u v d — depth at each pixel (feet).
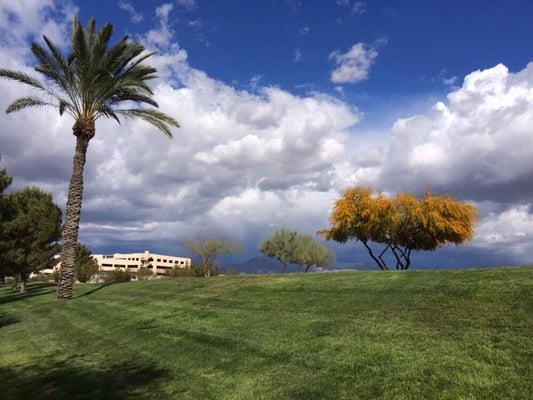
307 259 206.80
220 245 178.09
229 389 24.45
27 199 131.34
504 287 33.91
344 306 37.99
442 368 22.54
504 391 19.44
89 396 26.20
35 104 86.12
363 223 118.83
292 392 22.61
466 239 114.93
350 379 23.08
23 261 121.90
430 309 32.78
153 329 42.22
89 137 88.02
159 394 25.14
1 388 29.89
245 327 36.94
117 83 85.76
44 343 44.21
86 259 201.26
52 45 82.89
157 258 458.50
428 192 117.50
